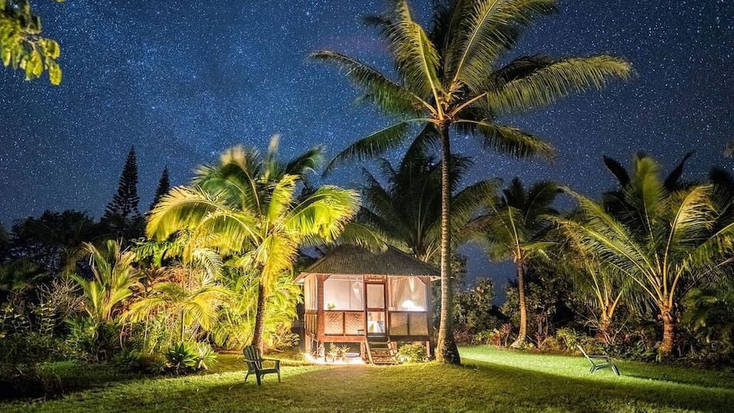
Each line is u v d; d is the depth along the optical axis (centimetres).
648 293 1877
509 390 1177
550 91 1511
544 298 2578
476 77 1526
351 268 1864
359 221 2658
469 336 2830
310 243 1886
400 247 2744
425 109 1670
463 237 2681
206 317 1612
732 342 1609
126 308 1748
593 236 1902
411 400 1084
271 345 1973
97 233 2822
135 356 1435
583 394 1136
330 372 1424
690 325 1706
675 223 1714
